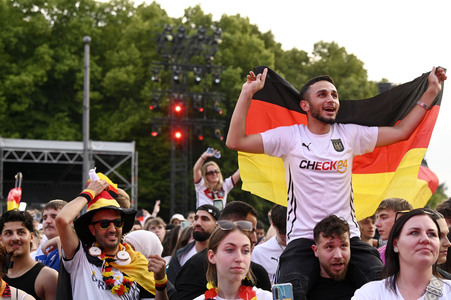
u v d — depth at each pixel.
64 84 39.03
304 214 5.12
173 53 32.66
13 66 36.97
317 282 5.02
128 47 39.78
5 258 5.20
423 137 5.84
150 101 37.69
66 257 5.20
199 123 32.34
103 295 5.14
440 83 5.59
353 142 5.38
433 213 4.23
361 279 4.91
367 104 5.66
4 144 28.31
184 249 7.05
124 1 42.28
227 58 39.91
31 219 5.76
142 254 5.82
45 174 35.19
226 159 38.19
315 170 5.13
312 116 5.24
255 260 7.08
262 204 36.59
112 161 34.31
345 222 4.86
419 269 4.13
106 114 38.53
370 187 5.89
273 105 5.82
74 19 38.81
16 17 38.78
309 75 46.03
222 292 4.43
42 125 37.75
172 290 5.39
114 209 5.31
